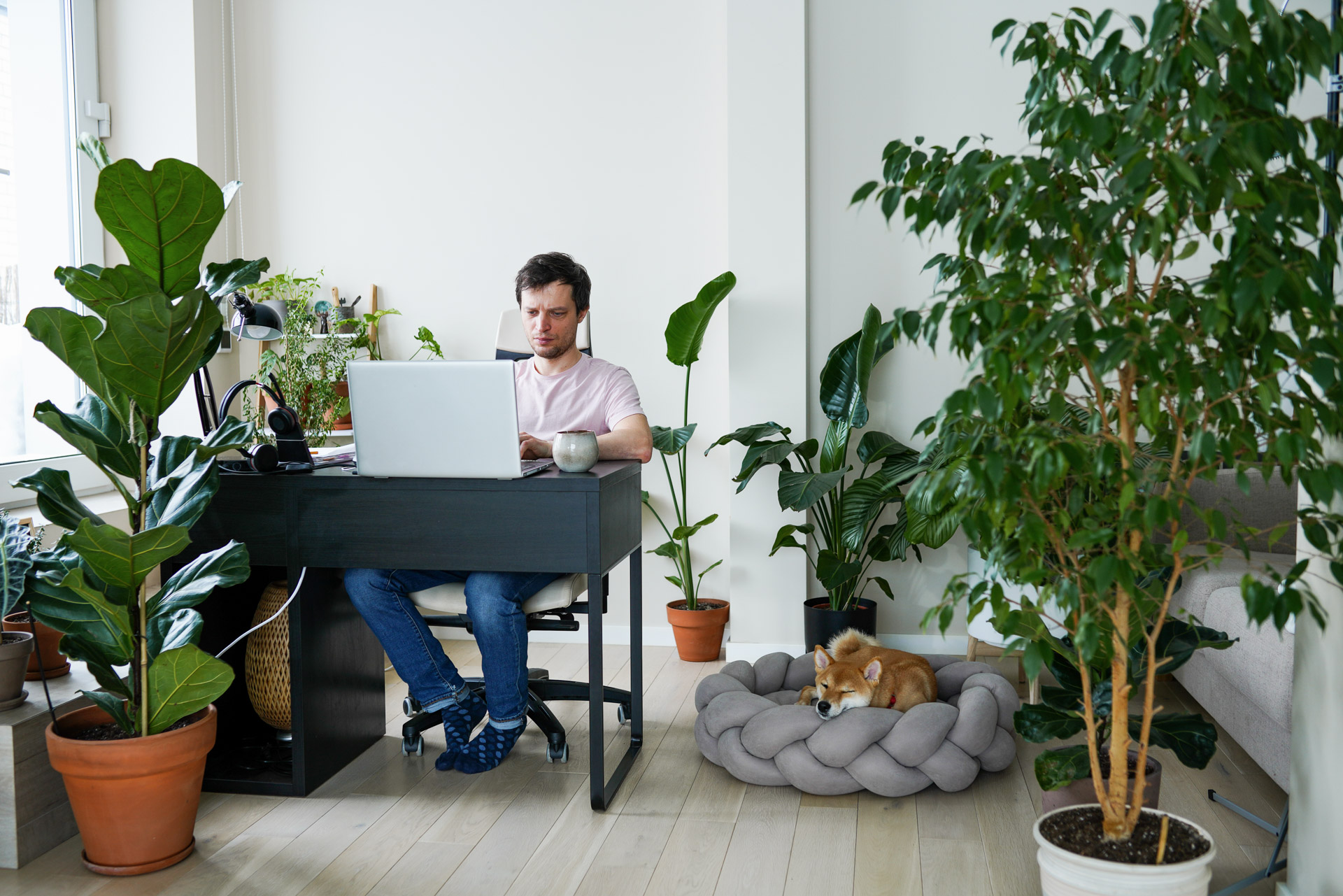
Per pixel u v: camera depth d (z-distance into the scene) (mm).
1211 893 1818
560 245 3723
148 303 1706
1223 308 1233
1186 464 1471
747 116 3381
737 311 3418
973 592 1530
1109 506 1547
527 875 1919
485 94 3740
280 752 2479
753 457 3213
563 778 2398
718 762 2432
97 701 1923
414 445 2125
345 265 3855
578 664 3447
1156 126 1269
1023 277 1386
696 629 3447
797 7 3338
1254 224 1258
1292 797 1723
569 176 3705
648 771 2447
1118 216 1567
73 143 3502
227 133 3816
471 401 2072
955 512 1538
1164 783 2322
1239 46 1172
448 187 3779
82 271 1755
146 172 1717
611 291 3695
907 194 1729
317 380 3281
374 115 3807
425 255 3809
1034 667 1421
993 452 1424
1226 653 2365
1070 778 1709
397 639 2389
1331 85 1646
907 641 3512
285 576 2623
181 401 3717
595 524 2131
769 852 2008
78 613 1900
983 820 2141
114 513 3174
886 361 3449
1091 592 1511
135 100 3635
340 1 3801
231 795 2312
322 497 2215
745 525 3465
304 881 1896
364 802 2262
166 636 1951
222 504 2258
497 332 3791
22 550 1926
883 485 3158
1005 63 3342
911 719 2279
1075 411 2420
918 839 2059
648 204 3664
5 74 3215
